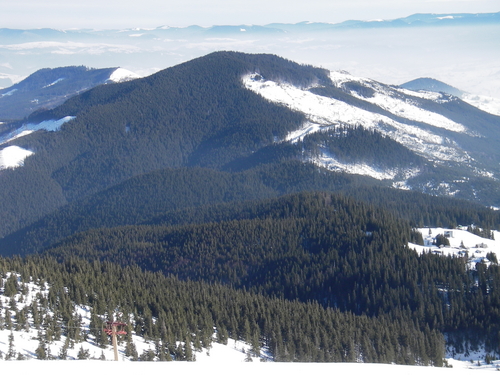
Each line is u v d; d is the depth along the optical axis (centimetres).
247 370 16575
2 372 15050
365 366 17762
